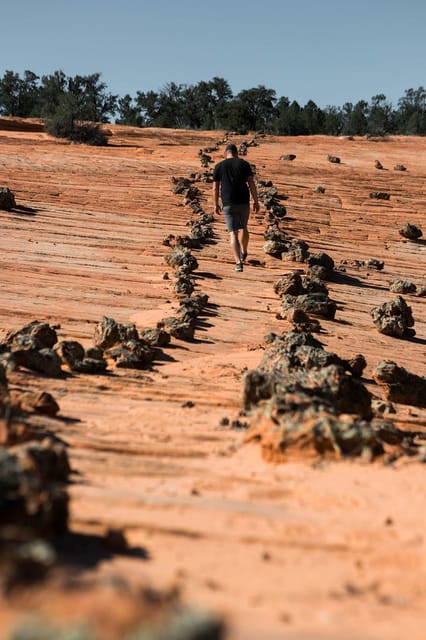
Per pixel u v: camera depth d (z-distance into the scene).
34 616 2.79
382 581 4.45
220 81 130.75
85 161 38.91
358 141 71.50
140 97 132.12
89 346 13.68
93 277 19.67
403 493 6.14
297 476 6.54
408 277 25.53
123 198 31.52
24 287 17.86
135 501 5.48
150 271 21.03
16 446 6.50
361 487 6.26
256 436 7.51
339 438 7.05
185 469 6.70
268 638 3.32
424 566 4.72
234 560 4.61
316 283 20.00
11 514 4.26
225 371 12.04
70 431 7.74
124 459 6.88
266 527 5.23
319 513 5.66
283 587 4.20
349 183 41.81
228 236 26.98
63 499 4.54
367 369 14.03
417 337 18.08
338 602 4.02
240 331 16.03
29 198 29.75
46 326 12.13
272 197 35.50
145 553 4.59
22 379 10.10
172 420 8.71
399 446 7.64
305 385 8.84
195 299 17.38
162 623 2.68
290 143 66.50
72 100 69.94
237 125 120.44
